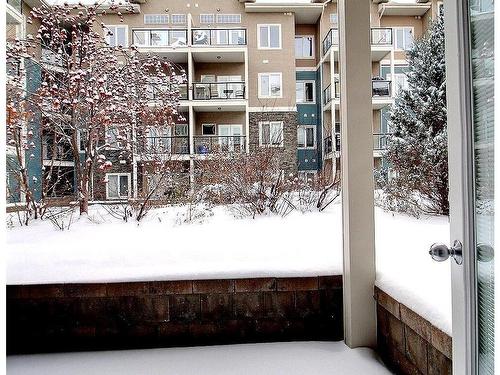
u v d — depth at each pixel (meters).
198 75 10.32
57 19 5.80
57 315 2.65
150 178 5.50
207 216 5.01
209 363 2.41
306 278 2.71
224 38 9.66
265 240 3.61
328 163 8.38
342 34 2.57
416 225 4.57
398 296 2.16
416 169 5.45
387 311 2.37
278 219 4.81
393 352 2.29
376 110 10.10
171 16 8.98
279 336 2.71
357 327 2.52
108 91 5.56
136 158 5.74
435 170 5.23
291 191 5.39
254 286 2.71
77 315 2.67
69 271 2.78
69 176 6.04
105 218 4.98
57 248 3.35
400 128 5.86
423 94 5.70
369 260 2.53
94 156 5.55
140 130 5.87
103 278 2.68
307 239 3.64
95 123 5.46
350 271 2.53
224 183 5.42
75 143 5.50
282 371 2.28
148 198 5.08
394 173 5.91
